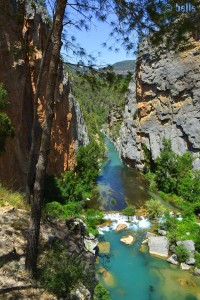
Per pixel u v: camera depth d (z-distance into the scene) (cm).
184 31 1065
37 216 856
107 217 4450
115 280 2814
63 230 1166
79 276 852
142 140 7638
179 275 2905
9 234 981
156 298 2581
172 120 6594
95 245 3134
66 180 4797
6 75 3086
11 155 3170
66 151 5688
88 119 12694
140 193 5738
